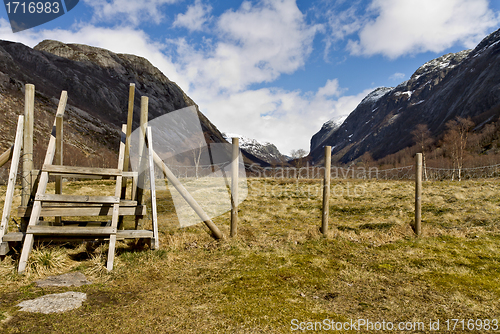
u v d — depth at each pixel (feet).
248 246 16.42
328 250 15.94
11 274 10.87
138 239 15.23
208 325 7.87
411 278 12.01
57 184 14.39
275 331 7.63
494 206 26.40
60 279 10.88
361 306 9.41
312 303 9.54
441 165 117.91
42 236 12.63
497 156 127.85
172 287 10.64
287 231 20.22
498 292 10.58
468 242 17.17
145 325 7.78
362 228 21.16
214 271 12.47
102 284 10.73
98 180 53.78
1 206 25.36
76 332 7.30
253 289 10.52
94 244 14.83
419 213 19.17
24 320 7.74
